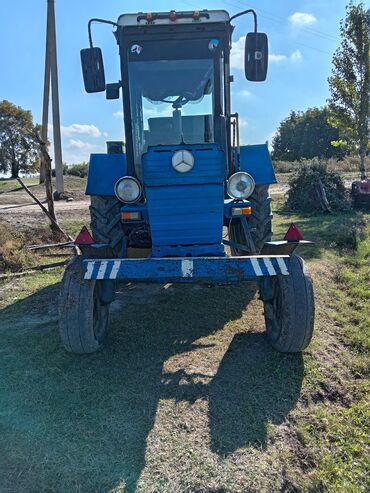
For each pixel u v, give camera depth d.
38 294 5.91
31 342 4.36
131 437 3.02
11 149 43.47
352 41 13.52
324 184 12.11
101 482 2.67
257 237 5.55
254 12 4.18
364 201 11.95
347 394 3.61
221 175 3.88
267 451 2.93
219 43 4.45
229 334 4.50
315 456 2.94
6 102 42.22
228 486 2.66
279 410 3.33
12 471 2.75
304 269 3.79
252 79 4.22
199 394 3.47
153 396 3.45
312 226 9.79
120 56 4.49
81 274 3.82
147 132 4.65
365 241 7.98
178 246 4.04
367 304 5.22
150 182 3.87
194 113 4.62
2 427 3.12
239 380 3.65
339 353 4.17
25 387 3.58
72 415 3.24
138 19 4.32
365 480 2.77
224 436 3.03
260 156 5.64
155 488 2.63
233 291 5.74
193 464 2.80
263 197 5.63
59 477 2.71
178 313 5.08
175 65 4.50
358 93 13.70
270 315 4.16
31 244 8.40
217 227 4.00
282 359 3.91
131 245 4.89
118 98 4.67
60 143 17.97
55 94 17.78
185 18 4.32
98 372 3.77
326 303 5.29
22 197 18.47
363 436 3.12
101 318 4.34
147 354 4.11
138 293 5.81
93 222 5.52
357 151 14.25
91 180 5.43
